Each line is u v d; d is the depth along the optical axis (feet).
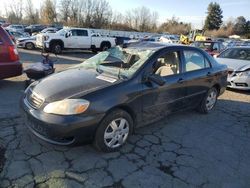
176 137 13.65
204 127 15.35
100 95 10.50
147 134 13.70
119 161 10.91
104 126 10.73
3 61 19.16
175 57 14.43
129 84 11.53
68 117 9.86
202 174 10.56
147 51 13.55
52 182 9.32
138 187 9.44
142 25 218.79
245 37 233.35
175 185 9.73
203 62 16.72
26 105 11.13
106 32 97.76
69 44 55.62
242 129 15.57
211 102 17.92
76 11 185.47
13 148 11.23
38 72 19.27
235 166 11.39
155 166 10.80
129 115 11.68
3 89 19.99
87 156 11.06
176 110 14.78
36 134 10.67
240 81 24.45
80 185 9.28
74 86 11.07
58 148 11.47
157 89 12.73
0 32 19.06
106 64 13.99
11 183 9.11
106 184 9.45
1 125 13.34
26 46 57.11
